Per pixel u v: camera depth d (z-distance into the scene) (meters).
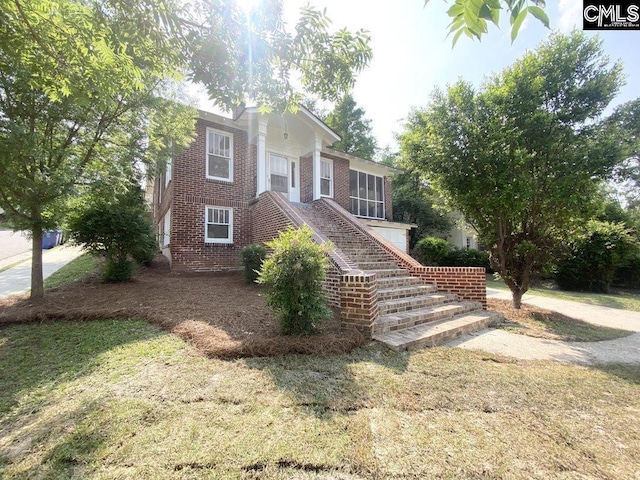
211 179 10.17
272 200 9.38
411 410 2.68
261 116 10.68
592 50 6.45
